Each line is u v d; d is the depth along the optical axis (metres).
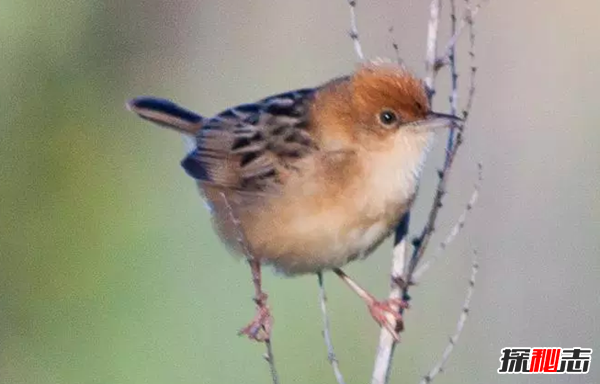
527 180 16.61
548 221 16.05
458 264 15.32
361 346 13.53
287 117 10.02
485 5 17.09
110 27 18.47
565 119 17.48
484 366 14.55
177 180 16.53
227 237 10.41
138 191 16.17
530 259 15.66
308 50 19.44
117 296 14.58
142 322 14.30
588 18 18.47
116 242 15.14
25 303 14.68
